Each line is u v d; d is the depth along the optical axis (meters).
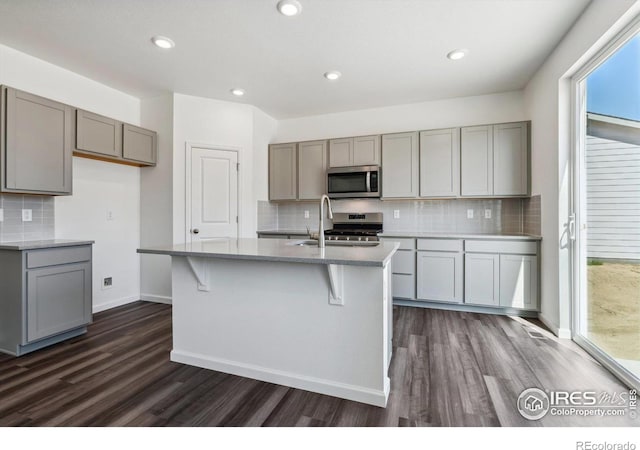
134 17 2.37
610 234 2.21
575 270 2.66
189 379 2.09
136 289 3.99
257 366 2.11
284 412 1.73
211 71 3.25
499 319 3.26
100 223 3.56
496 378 2.07
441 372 2.16
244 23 2.45
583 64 2.46
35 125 2.70
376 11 2.30
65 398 1.86
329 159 4.31
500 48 2.80
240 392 1.93
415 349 2.54
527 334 2.84
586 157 2.52
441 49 2.82
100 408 1.76
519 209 3.77
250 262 2.11
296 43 2.73
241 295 2.14
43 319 2.56
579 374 2.12
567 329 2.74
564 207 2.73
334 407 1.78
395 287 3.76
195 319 2.29
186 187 3.84
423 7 2.25
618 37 2.04
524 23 2.43
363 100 4.07
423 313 3.49
